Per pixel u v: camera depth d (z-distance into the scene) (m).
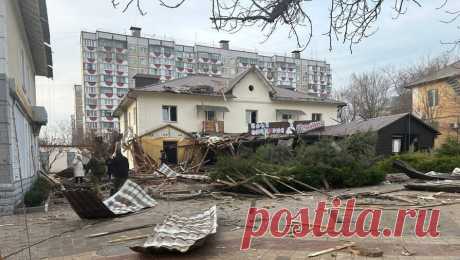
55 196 13.54
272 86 33.59
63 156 34.50
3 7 9.88
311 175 13.95
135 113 29.61
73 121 57.03
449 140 20.42
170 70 73.88
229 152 25.20
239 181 13.70
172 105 29.75
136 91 28.38
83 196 8.63
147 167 24.44
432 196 11.41
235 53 77.38
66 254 6.19
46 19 14.54
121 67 70.12
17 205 10.34
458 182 14.01
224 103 31.97
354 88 47.59
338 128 27.80
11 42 10.95
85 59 68.56
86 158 25.34
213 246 6.30
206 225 7.14
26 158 12.57
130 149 27.20
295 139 25.50
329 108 36.69
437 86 32.28
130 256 5.89
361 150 16.12
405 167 17.12
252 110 33.16
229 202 11.77
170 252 5.83
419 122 24.42
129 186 11.07
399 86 44.56
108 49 69.38
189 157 27.20
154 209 10.64
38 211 10.49
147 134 27.69
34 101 21.00
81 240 7.11
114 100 69.56
